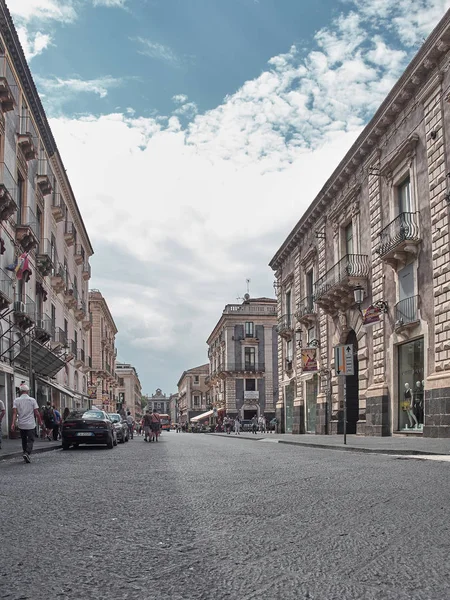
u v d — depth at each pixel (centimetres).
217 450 1730
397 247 1978
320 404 2977
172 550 402
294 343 3594
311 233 3278
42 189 3092
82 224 4766
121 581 329
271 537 440
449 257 1741
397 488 694
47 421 2488
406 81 1967
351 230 2688
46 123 3125
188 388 10956
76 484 817
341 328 2677
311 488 719
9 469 1096
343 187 2720
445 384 1706
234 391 6631
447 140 1777
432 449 1258
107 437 1938
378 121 2225
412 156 2000
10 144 2470
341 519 507
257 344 6750
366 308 2392
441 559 368
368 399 2294
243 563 365
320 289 2864
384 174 2225
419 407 1938
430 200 1864
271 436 3091
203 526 487
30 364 2348
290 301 3825
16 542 434
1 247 2311
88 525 499
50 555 392
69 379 4184
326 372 2888
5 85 2234
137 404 14912
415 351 1992
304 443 1902
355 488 706
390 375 2142
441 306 1780
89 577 338
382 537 432
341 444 1669
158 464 1181
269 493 686
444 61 1791
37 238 3033
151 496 678
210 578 333
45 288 3303
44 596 304
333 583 321
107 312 6938
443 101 1803
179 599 296
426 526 467
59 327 3688
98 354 6338
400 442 1614
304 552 391
